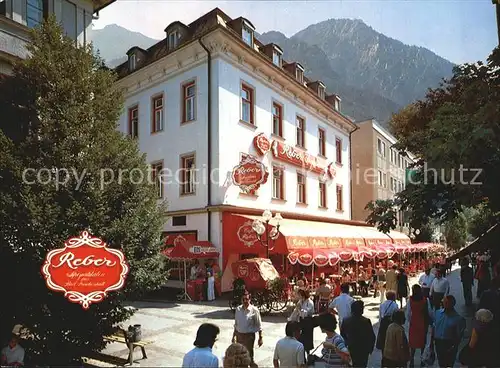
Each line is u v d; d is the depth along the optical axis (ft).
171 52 66.49
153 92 72.08
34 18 36.68
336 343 17.85
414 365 26.22
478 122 23.00
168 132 68.64
